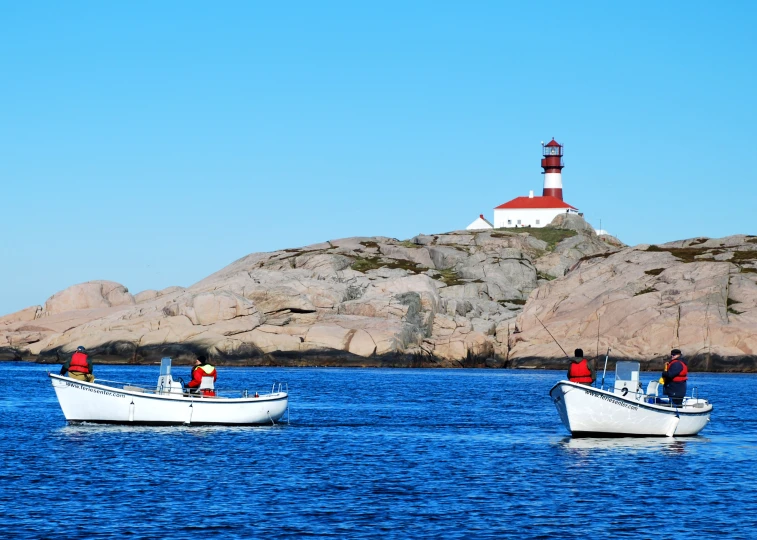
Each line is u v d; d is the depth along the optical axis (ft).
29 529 99.04
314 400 265.95
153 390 185.16
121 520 103.35
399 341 486.79
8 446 154.30
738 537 99.30
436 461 146.20
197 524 102.32
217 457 146.61
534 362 472.44
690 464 143.23
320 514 107.86
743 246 550.36
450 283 606.14
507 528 102.37
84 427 178.70
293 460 145.48
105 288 604.08
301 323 497.46
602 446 163.12
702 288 471.21
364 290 544.21
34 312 587.27
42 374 396.57
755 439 175.52
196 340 473.67
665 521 105.81
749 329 439.63
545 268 654.53
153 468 135.33
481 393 303.89
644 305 467.11
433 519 106.01
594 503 114.62
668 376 173.37
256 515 106.73
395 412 230.89
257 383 333.83
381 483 126.82
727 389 325.62
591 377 170.60
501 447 162.61
